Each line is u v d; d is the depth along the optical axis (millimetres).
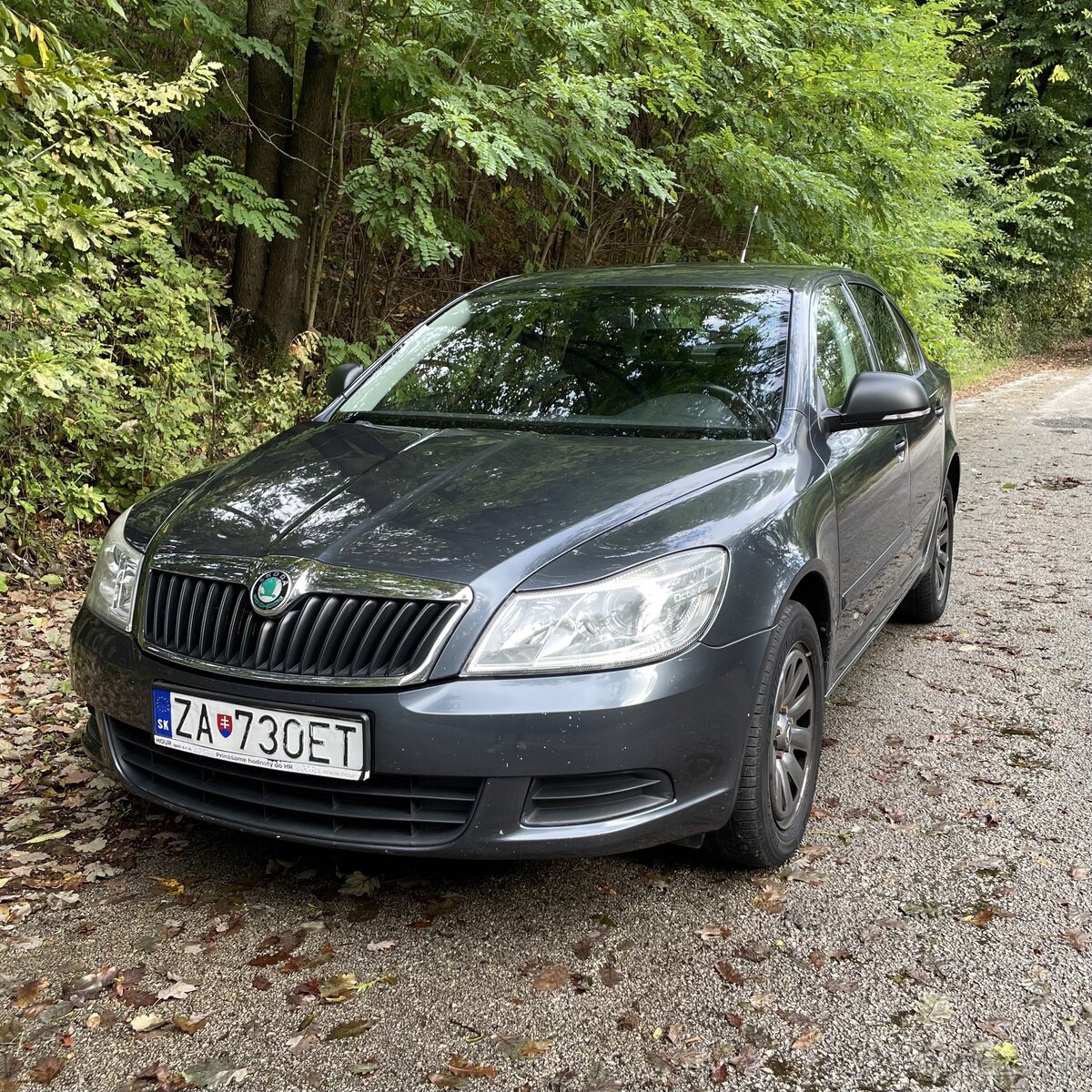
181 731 2439
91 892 2617
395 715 2223
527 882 2678
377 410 3477
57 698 3875
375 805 2318
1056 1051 2049
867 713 3830
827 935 2438
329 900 2586
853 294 4160
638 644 2287
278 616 2334
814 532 2854
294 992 2227
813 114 9086
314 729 2277
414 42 6738
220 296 6059
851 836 2912
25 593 4871
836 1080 1972
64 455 5574
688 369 3281
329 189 7738
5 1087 1943
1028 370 23281
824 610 2982
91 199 4344
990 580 5711
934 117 10164
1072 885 2658
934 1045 2066
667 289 3676
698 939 2422
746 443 2953
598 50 7109
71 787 3211
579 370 3363
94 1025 2119
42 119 3973
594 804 2303
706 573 2416
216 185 6555
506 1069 1998
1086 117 27547
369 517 2531
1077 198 26797
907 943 2410
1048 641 4652
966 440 11609
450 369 3555
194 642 2451
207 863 2764
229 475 2965
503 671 2234
